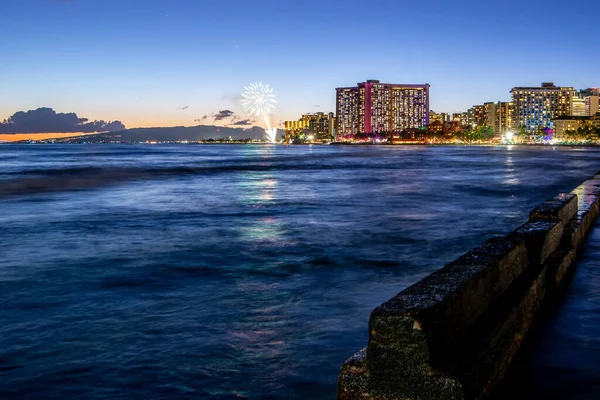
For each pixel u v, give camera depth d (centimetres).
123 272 912
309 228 1463
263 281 841
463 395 341
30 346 556
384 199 2397
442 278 431
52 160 8931
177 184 3547
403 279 855
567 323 582
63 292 777
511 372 452
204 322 630
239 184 3525
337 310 676
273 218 1702
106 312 675
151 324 625
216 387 459
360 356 377
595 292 705
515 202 2252
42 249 1150
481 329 427
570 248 851
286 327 609
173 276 880
